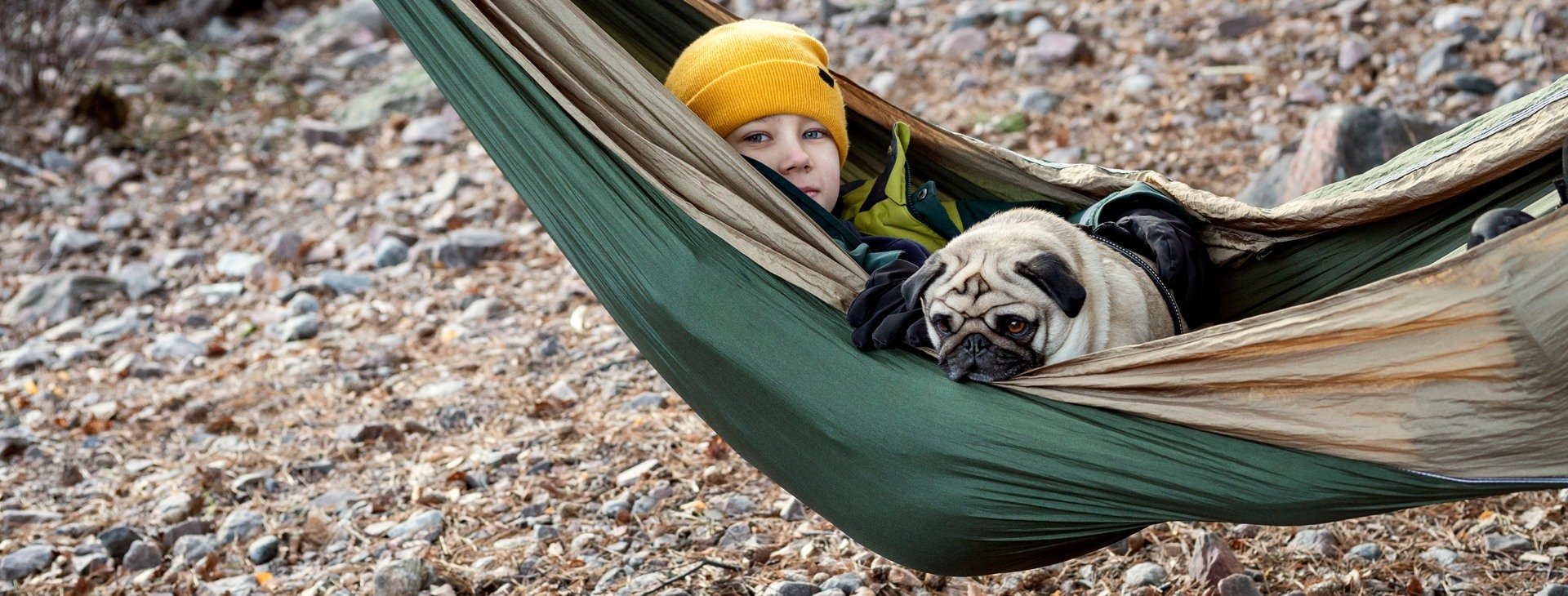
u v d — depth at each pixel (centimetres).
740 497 464
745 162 286
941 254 266
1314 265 312
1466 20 824
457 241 772
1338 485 244
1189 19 930
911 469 268
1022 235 266
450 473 504
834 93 338
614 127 288
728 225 281
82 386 651
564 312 684
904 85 916
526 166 300
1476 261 223
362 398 604
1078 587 393
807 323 277
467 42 297
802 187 331
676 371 294
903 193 330
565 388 578
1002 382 259
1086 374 253
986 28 986
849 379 271
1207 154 754
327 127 985
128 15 1190
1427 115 734
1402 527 410
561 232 300
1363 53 810
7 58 1041
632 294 291
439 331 681
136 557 466
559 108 292
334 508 495
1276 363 241
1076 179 337
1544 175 280
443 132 973
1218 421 247
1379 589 378
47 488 538
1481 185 287
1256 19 898
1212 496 252
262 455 548
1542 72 749
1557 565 379
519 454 518
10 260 830
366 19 1216
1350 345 236
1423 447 235
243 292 763
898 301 271
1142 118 811
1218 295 316
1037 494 262
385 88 1044
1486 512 412
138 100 1055
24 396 636
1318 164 648
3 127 996
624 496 473
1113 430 254
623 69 288
